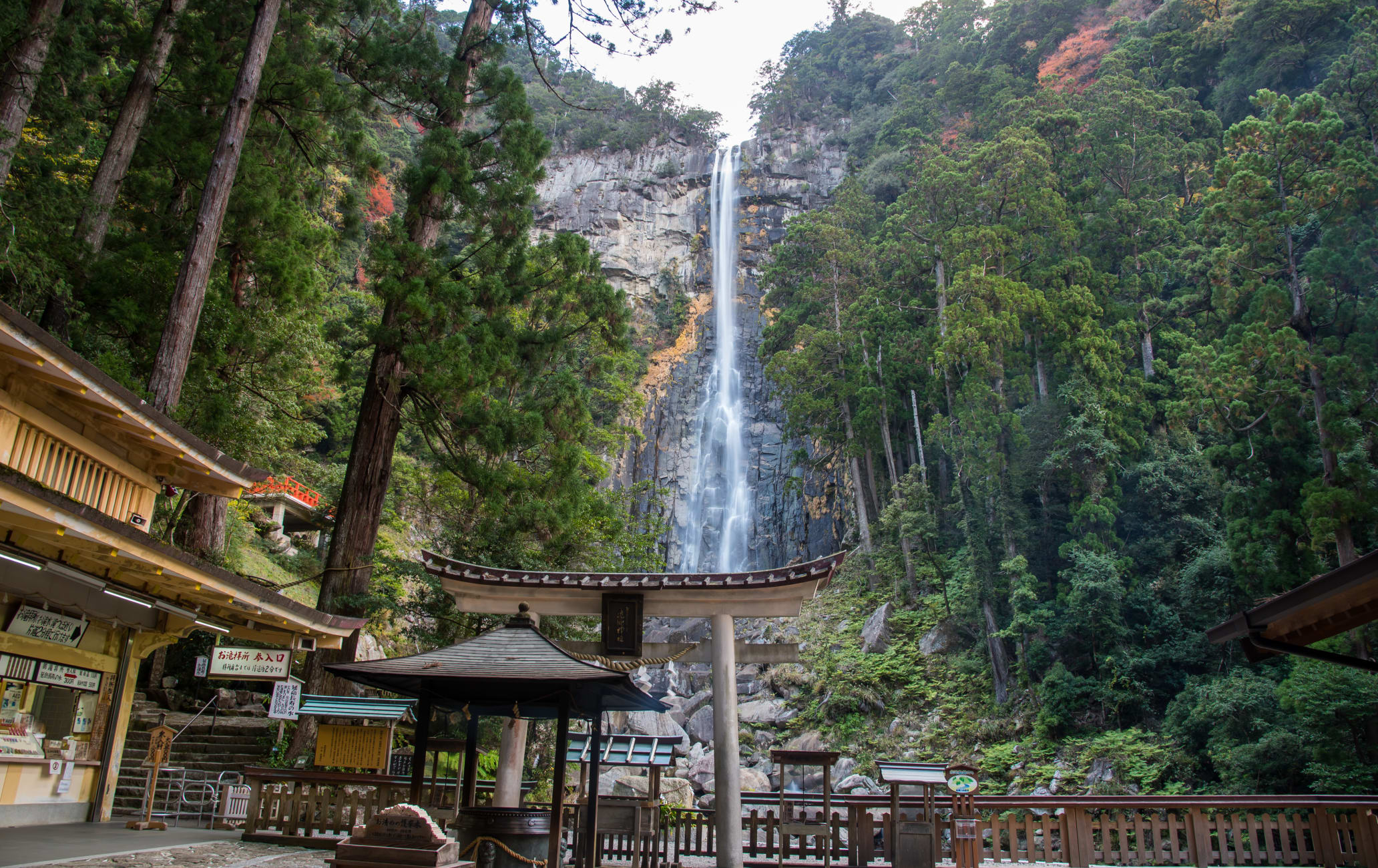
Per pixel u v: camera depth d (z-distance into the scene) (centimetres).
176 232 1372
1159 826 950
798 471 4484
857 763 2323
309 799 931
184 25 1330
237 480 798
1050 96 3731
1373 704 1530
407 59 1463
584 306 1565
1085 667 2311
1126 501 2605
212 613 927
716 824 871
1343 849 946
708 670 3022
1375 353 1872
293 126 1464
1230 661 2094
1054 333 2892
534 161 1524
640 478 4750
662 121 6712
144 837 846
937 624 2786
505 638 725
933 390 3203
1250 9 3647
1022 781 2064
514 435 1394
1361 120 2644
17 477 555
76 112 1255
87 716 924
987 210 3356
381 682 680
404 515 2509
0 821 803
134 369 1216
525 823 672
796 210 5959
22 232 1046
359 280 3244
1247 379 1989
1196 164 3488
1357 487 1772
